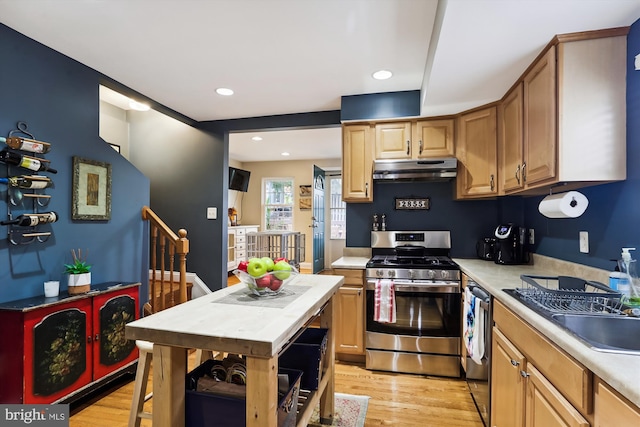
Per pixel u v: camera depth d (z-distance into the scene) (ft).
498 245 9.29
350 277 9.50
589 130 5.24
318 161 24.62
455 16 4.89
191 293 12.73
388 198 11.13
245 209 25.40
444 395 7.84
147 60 8.08
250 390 3.63
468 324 7.21
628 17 4.84
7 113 6.74
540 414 4.04
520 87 7.06
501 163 8.38
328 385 6.63
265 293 5.21
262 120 12.29
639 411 2.43
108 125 12.62
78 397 7.12
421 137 9.89
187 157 13.02
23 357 6.12
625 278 4.64
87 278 7.48
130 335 3.76
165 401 3.84
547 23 5.03
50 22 6.52
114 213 9.19
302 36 6.97
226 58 7.94
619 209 5.32
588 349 3.18
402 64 8.18
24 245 7.00
